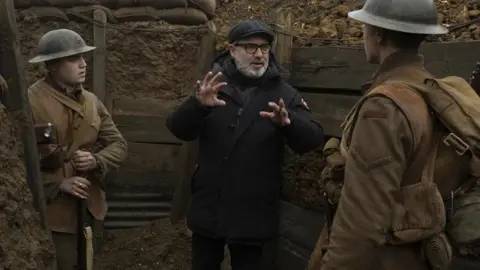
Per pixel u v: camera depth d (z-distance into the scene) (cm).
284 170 361
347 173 161
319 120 325
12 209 235
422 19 176
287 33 345
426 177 161
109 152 323
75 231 304
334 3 401
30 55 456
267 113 252
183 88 466
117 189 457
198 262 288
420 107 163
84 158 302
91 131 311
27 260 241
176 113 265
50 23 457
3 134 243
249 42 268
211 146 273
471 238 164
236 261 283
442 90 167
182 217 443
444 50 261
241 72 273
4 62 259
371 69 292
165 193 461
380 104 162
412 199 159
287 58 344
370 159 158
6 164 240
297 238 346
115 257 424
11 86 260
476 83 215
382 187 155
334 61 314
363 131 161
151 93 465
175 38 464
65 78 304
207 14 473
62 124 301
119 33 461
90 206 319
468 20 319
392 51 179
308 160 337
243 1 505
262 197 270
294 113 268
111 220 453
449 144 162
